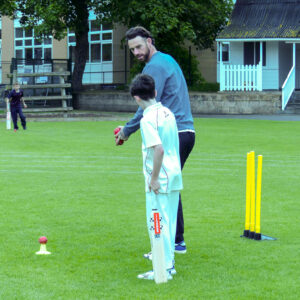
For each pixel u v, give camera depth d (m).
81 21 43.91
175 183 6.79
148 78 6.69
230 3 44.81
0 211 10.41
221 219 9.83
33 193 12.17
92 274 6.92
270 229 9.16
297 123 31.45
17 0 43.09
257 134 25.16
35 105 41.41
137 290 6.34
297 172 15.07
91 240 8.46
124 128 7.44
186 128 7.75
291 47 45.00
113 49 54.19
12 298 6.09
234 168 15.76
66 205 10.96
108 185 13.16
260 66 41.06
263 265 7.27
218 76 50.03
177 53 45.28
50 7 40.09
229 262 7.40
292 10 42.72
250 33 41.97
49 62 41.78
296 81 44.75
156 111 6.68
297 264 7.32
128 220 9.75
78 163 16.64
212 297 6.12
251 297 6.12
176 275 6.88
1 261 7.44
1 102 44.06
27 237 8.62
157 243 6.58
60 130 27.31
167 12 38.78
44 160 17.25
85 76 55.78
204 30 43.81
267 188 12.82
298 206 10.95
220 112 40.38
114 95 42.97
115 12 41.84
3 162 16.81
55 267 7.19
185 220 9.75
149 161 6.72
